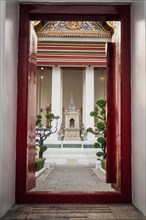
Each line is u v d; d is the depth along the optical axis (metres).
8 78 5.11
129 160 5.92
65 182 9.37
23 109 5.93
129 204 5.70
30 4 6.07
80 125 22.70
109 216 4.84
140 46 5.32
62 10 6.05
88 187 8.28
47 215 4.88
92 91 20.72
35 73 6.95
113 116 6.87
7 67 5.01
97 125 12.60
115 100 6.77
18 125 5.89
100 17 6.30
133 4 5.88
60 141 19.30
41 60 18.72
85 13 6.07
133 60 5.88
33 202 5.73
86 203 5.75
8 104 5.13
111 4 6.07
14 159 5.73
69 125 21.14
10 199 5.36
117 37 6.70
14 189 5.70
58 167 15.12
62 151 18.38
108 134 6.82
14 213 4.98
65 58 18.73
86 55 18.69
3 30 4.67
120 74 6.14
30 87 6.29
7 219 4.63
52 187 8.27
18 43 6.03
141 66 5.25
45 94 24.44
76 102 24.69
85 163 17.23
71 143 19.30
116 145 6.57
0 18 4.64
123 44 6.11
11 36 5.36
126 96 6.05
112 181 6.70
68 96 24.70
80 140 20.38
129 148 5.95
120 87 6.13
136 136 5.56
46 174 11.66
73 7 6.06
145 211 4.87
